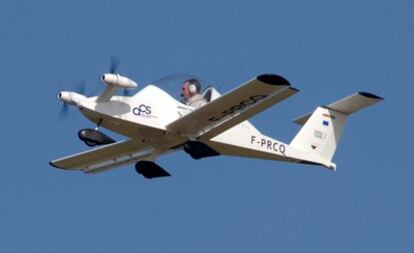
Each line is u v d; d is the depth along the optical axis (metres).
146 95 57.31
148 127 56.72
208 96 59.06
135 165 60.44
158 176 60.31
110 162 63.44
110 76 53.31
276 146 63.59
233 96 53.84
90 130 55.19
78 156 62.56
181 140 58.59
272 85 52.50
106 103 55.47
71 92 55.03
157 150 59.97
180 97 58.66
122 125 56.50
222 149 61.38
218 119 56.56
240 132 61.19
